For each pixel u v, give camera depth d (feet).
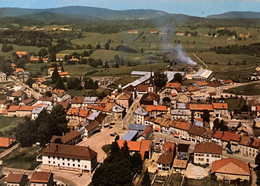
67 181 647.97
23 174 647.56
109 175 614.75
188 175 643.04
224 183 614.34
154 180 629.51
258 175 621.31
